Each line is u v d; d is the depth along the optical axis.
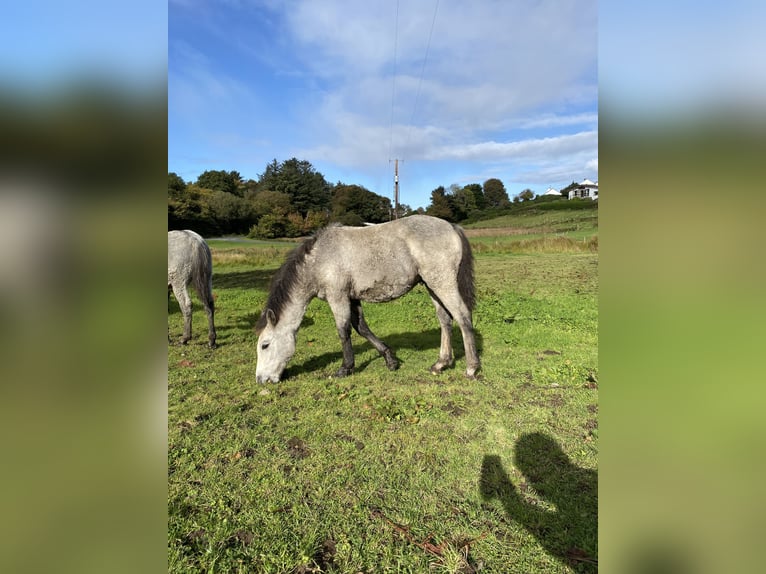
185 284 5.48
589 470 2.52
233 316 7.50
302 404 3.57
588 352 4.93
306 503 2.27
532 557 1.86
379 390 3.86
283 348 4.14
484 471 2.53
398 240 4.07
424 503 2.25
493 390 3.79
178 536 2.03
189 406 3.54
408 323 6.76
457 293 4.07
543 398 3.60
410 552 1.91
